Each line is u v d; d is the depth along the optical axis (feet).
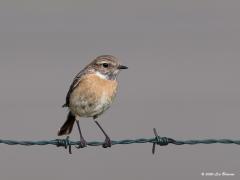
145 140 41.14
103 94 44.01
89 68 44.42
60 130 45.75
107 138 44.27
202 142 41.01
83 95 43.83
